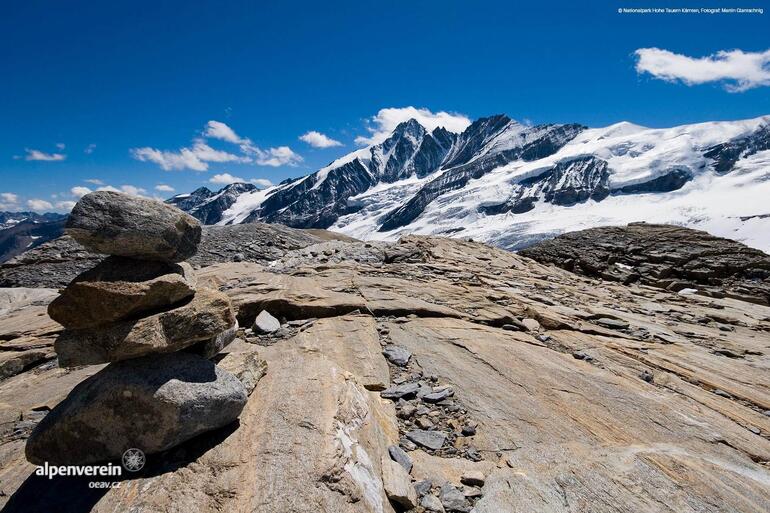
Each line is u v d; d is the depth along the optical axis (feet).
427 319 43.37
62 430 18.07
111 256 19.92
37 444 18.34
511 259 89.61
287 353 32.09
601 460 21.93
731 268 76.43
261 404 22.27
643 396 29.84
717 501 19.15
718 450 23.82
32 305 55.16
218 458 18.24
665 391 31.50
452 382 30.76
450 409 27.14
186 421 17.92
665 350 40.24
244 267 63.67
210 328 20.20
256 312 42.45
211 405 18.83
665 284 76.79
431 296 50.98
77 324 18.44
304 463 17.87
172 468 17.79
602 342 41.22
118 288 18.12
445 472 21.09
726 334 47.88
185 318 19.53
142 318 18.89
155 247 19.39
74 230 18.02
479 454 22.77
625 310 55.67
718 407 29.50
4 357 34.83
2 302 57.36
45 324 43.11
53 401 27.20
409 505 18.49
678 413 27.68
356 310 43.24
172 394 17.83
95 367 33.42
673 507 18.66
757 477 21.67
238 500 16.12
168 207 20.27
